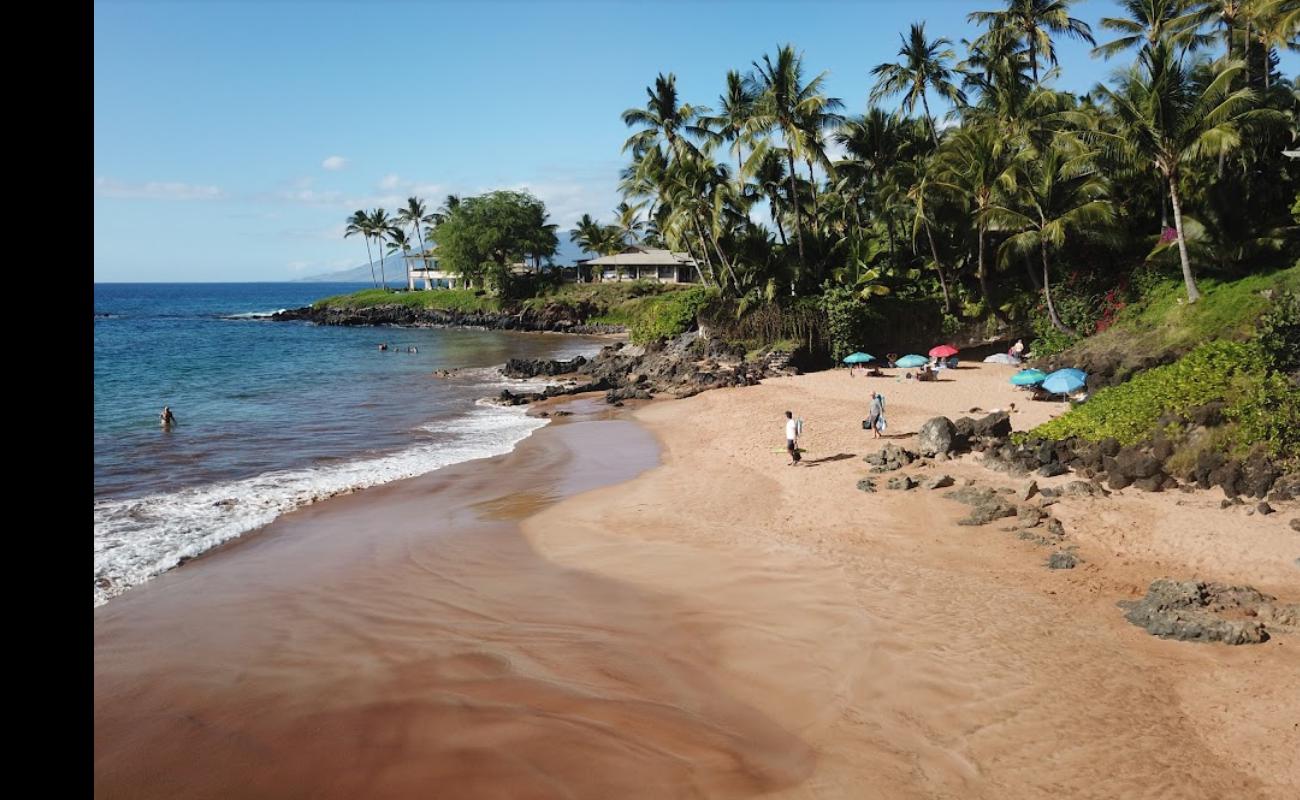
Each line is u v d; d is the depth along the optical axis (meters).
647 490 19.84
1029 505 16.50
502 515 17.78
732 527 16.42
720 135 46.53
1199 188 32.81
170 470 21.88
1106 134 31.77
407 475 21.58
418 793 7.89
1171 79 28.78
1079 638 10.89
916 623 11.44
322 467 22.47
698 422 29.38
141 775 8.21
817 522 16.48
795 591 12.78
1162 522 15.14
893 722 9.00
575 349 64.62
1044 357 36.59
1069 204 36.56
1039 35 44.94
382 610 12.42
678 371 41.22
